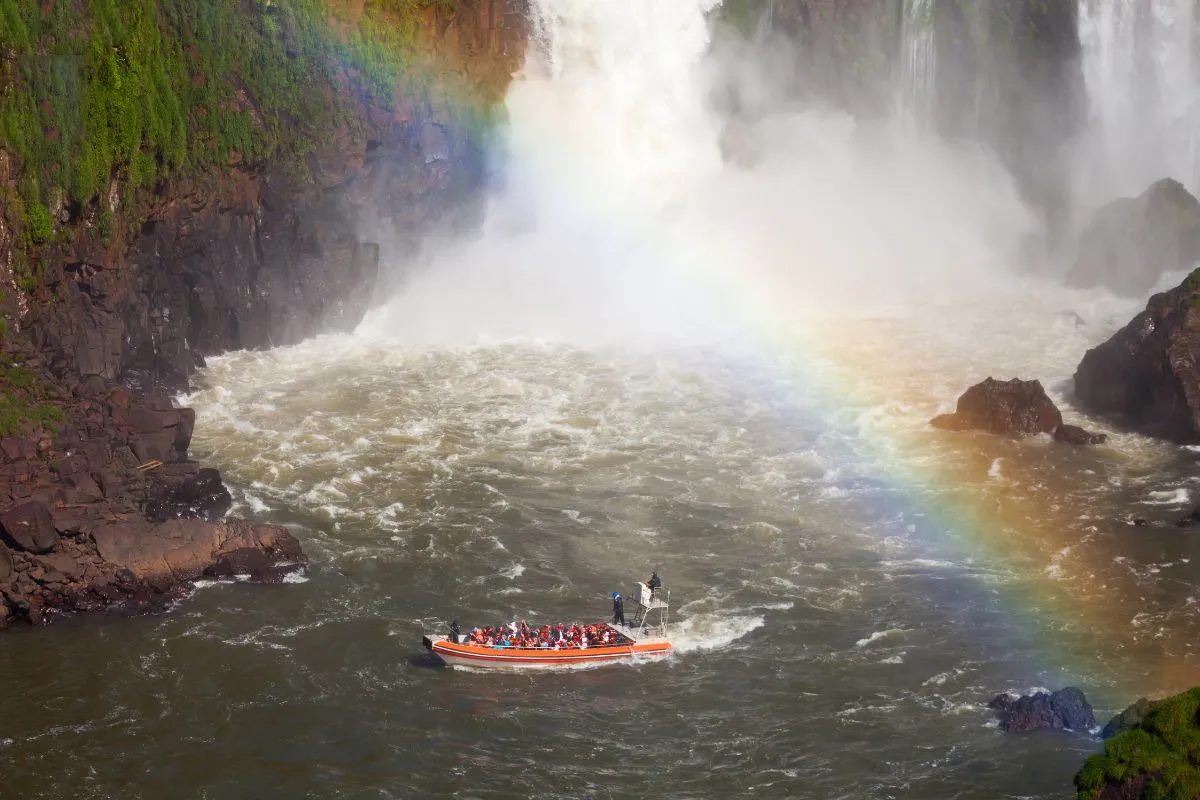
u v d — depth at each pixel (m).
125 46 71.88
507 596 58.09
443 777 46.72
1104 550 61.84
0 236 65.00
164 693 50.59
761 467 71.25
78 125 68.69
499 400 78.94
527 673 52.84
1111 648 54.22
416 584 58.69
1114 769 41.03
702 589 59.03
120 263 72.81
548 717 50.06
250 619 55.31
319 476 68.06
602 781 46.69
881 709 50.53
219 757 47.41
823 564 61.19
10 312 65.06
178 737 48.34
